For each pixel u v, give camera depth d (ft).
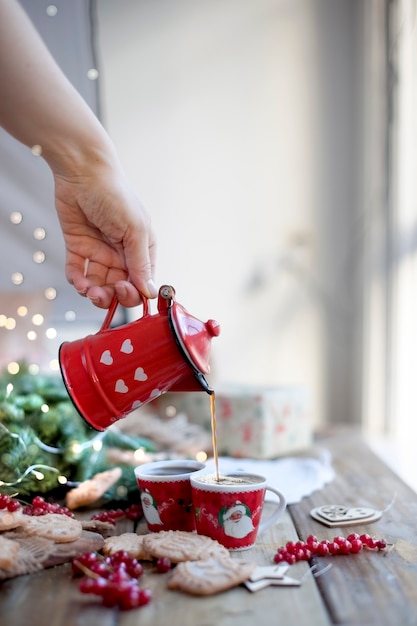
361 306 6.56
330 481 3.57
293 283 6.88
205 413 4.94
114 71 6.90
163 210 6.90
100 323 5.75
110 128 6.90
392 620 2.04
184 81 6.93
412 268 5.71
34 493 3.14
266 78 6.90
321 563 2.44
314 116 6.88
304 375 6.86
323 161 6.88
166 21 6.93
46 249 5.74
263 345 6.86
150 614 2.09
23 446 3.01
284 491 3.27
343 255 6.85
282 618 2.06
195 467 2.86
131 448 3.83
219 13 6.92
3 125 2.70
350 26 6.84
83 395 2.62
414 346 5.65
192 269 6.89
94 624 2.03
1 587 2.27
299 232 6.87
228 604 2.14
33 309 5.72
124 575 2.20
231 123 6.91
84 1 5.62
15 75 2.53
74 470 3.26
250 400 4.27
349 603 2.14
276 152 6.90
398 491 3.36
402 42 5.74
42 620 2.06
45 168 5.70
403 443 5.43
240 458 4.28
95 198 2.81
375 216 6.28
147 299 2.88
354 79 6.84
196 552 2.38
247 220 6.90
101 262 3.06
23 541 2.48
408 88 5.68
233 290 6.88
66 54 5.63
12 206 5.70
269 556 2.51
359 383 6.57
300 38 6.89
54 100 2.62
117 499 3.13
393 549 2.56
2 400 3.32
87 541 2.52
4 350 5.61
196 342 2.58
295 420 4.44
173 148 6.91
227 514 2.53
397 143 5.87
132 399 2.64
